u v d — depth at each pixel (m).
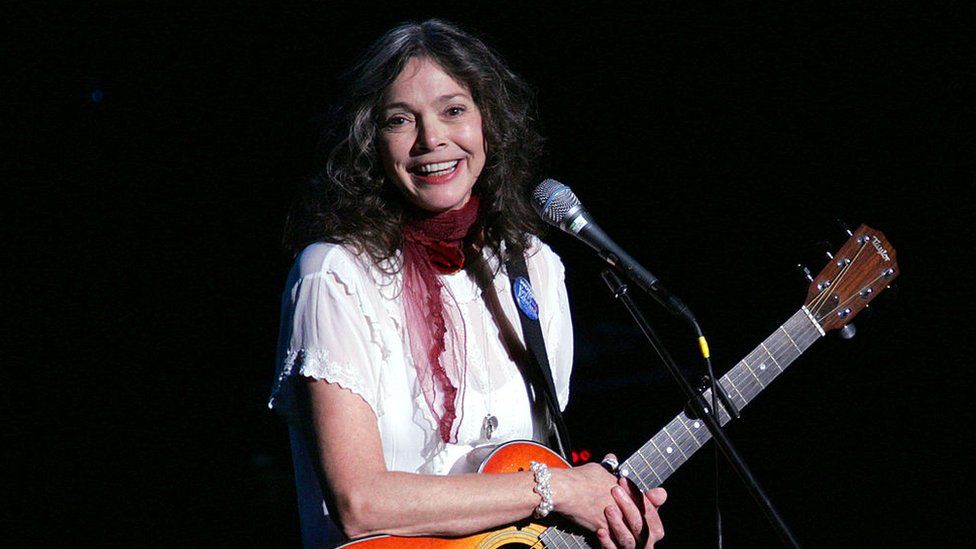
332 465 7.32
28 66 22.98
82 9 22.41
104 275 25.59
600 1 23.72
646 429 18.91
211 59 23.22
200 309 25.91
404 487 7.43
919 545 17.14
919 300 22.81
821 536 17.45
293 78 23.44
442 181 8.20
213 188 25.16
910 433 20.75
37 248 25.19
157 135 24.31
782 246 25.59
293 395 7.62
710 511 18.31
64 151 24.38
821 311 9.19
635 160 25.92
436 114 8.09
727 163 25.55
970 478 18.97
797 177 25.00
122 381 23.42
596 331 22.88
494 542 7.97
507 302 8.82
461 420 8.23
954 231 23.06
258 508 18.80
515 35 23.86
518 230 8.91
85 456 20.70
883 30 22.92
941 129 23.19
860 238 9.32
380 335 7.78
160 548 17.91
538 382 8.85
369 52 8.20
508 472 8.10
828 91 23.98
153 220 25.45
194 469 20.20
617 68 24.67
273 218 25.45
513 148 8.62
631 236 26.69
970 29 22.19
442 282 8.43
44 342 24.47
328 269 7.73
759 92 24.56
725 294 26.11
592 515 8.16
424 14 22.89
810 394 22.00
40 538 18.14
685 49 24.39
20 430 21.66
